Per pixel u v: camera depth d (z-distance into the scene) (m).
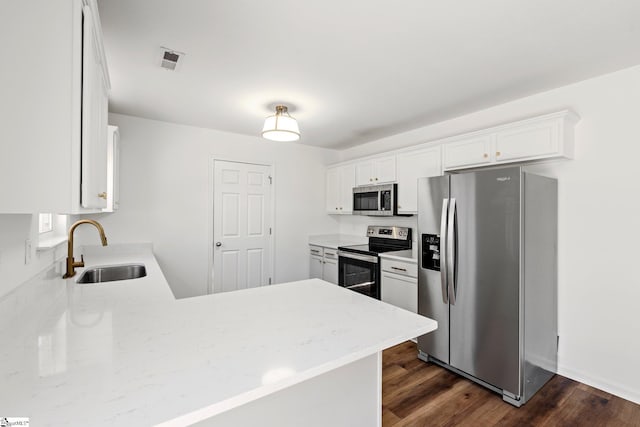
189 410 0.69
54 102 0.89
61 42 0.90
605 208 2.25
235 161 3.98
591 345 2.30
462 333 2.38
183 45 1.89
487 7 1.53
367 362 1.39
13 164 0.85
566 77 2.30
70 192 0.90
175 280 3.58
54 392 0.74
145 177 3.38
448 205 2.46
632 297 2.13
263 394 0.79
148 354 0.95
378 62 2.09
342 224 4.87
